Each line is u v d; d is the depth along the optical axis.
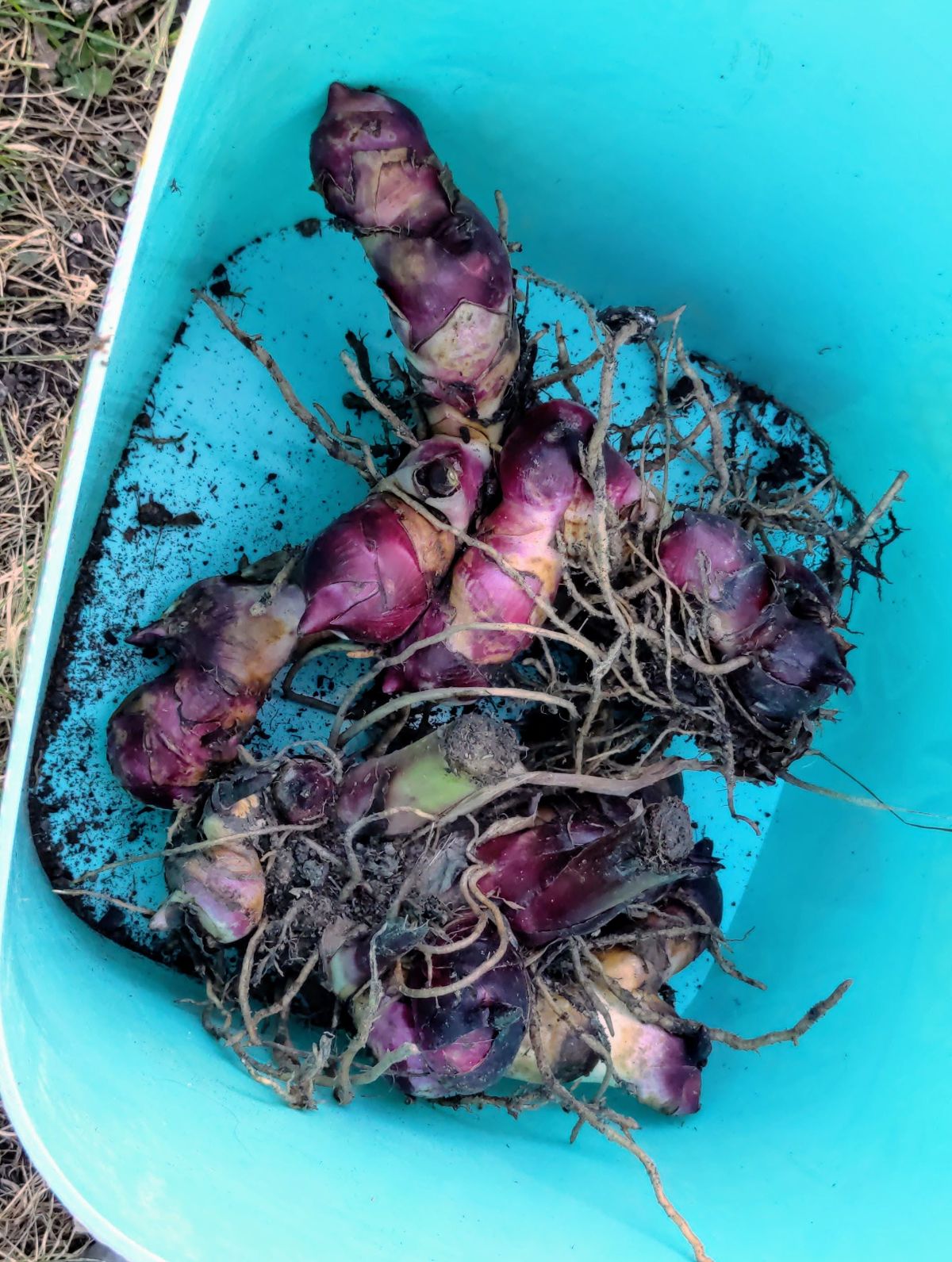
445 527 0.36
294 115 0.38
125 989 0.38
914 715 0.44
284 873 0.38
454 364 0.37
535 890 0.38
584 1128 0.42
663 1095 0.41
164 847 0.44
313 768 0.38
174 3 0.39
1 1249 0.42
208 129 0.34
